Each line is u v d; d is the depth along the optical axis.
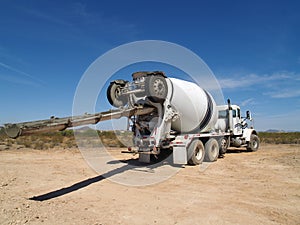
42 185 7.84
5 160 13.35
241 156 15.21
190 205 5.80
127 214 5.18
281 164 11.74
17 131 5.21
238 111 17.30
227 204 5.86
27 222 4.38
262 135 38.78
